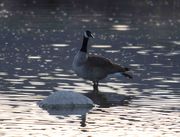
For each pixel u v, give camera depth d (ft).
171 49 106.83
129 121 56.75
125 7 189.78
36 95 67.56
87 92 70.59
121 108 62.39
